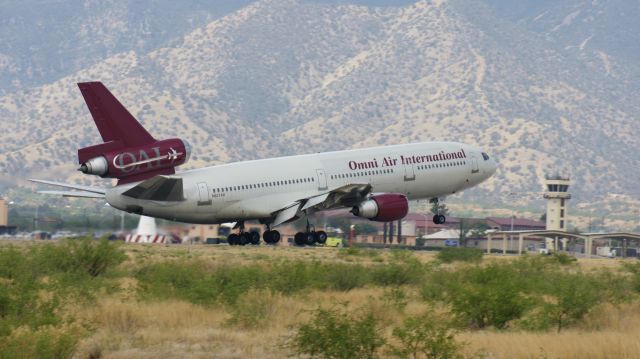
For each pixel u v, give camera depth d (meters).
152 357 89.12
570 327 113.44
